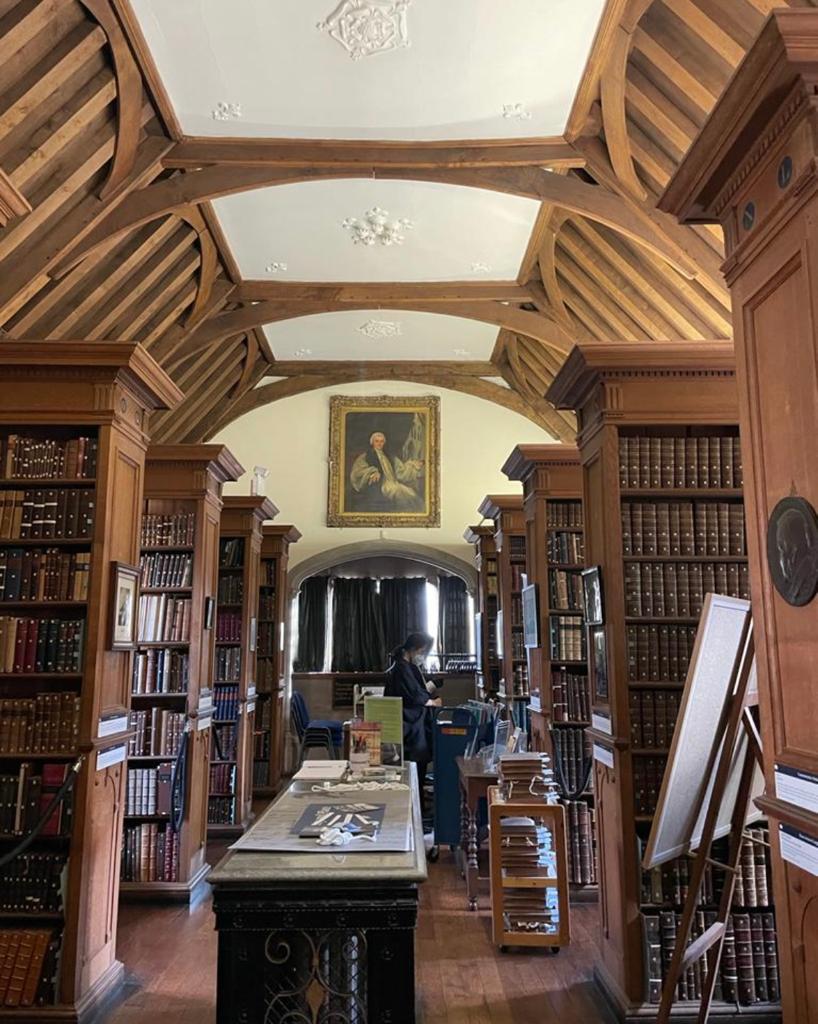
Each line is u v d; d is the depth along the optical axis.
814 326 2.26
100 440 4.50
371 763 4.42
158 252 6.93
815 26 2.11
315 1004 2.62
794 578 2.38
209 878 2.60
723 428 4.63
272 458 12.14
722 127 2.53
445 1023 4.01
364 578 13.93
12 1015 3.93
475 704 7.48
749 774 3.12
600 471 4.62
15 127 4.38
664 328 7.09
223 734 8.34
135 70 4.74
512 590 8.62
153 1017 4.12
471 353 11.20
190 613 6.56
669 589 4.47
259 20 4.40
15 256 5.32
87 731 4.25
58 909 4.11
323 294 8.43
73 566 4.46
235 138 5.46
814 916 2.32
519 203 6.77
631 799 4.18
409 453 12.11
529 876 4.84
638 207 5.48
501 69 4.82
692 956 2.99
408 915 2.63
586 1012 4.13
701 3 4.05
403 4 4.30
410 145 5.55
